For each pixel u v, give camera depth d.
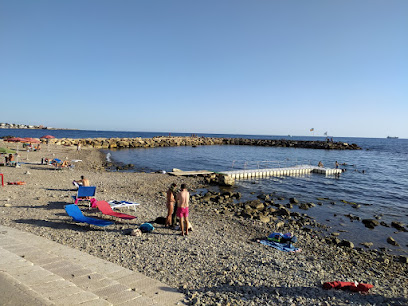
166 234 10.44
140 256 8.21
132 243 9.20
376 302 6.39
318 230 14.12
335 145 96.50
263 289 6.60
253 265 8.12
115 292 5.46
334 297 6.40
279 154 68.31
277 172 34.38
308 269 8.20
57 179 21.12
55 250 7.85
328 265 9.16
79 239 9.21
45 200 14.14
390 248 12.19
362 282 7.98
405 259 10.59
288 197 22.38
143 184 22.50
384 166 48.44
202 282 6.80
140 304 5.06
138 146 75.00
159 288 6.17
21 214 11.52
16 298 4.25
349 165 48.94
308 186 27.86
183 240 9.93
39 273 5.52
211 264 8.02
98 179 23.20
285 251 10.09
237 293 6.29
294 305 5.89
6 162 26.75
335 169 36.94
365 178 34.09
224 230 12.02
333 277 7.91
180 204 10.41
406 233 14.30
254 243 10.67
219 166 40.47
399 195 24.59
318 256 10.14
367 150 96.00
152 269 7.38
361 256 10.85
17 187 17.02
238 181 29.31
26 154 37.25
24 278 5.23
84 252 8.09
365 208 19.52
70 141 65.38
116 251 8.45
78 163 33.53
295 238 10.74
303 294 6.46
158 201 16.66
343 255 10.62
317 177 33.94
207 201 18.41
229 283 6.79
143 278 6.62
